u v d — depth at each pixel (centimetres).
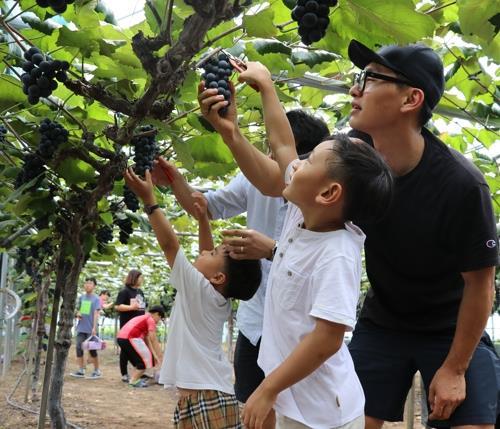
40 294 686
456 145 532
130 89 306
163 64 243
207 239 317
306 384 211
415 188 243
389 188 206
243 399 341
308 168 205
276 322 215
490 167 529
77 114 350
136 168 301
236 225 743
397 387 272
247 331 329
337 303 194
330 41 291
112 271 1480
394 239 251
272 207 332
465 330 244
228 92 254
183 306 280
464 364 246
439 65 239
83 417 691
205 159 348
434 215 243
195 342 280
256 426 192
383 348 274
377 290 272
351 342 285
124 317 1056
